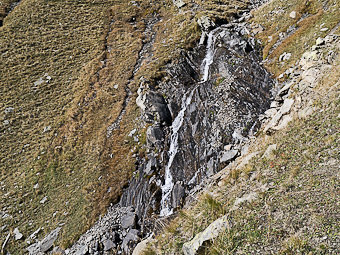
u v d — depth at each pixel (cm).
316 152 978
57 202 2239
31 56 3688
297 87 1911
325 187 784
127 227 1905
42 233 2050
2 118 2919
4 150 2664
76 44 4009
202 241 796
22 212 2208
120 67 3519
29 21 4259
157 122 2597
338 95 1241
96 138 2672
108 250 1775
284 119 1590
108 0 5041
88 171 2406
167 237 1072
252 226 778
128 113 2852
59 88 3334
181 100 2783
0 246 1988
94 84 3322
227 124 2219
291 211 759
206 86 2705
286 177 945
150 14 4681
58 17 4459
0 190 2361
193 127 2409
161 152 2350
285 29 3108
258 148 1522
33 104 3119
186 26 3909
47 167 2514
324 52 2086
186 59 3378
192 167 2139
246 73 2750
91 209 2116
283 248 654
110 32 4303
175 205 1939
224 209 964
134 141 2545
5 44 3781
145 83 3028
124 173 2328
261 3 4750
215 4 4672
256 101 2417
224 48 3203
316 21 2752
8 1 4738
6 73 3409
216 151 2089
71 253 1836
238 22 3897
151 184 2177
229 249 736
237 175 1228
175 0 4897
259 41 3284
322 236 630
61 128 2844
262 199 875
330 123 1096
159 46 3719
